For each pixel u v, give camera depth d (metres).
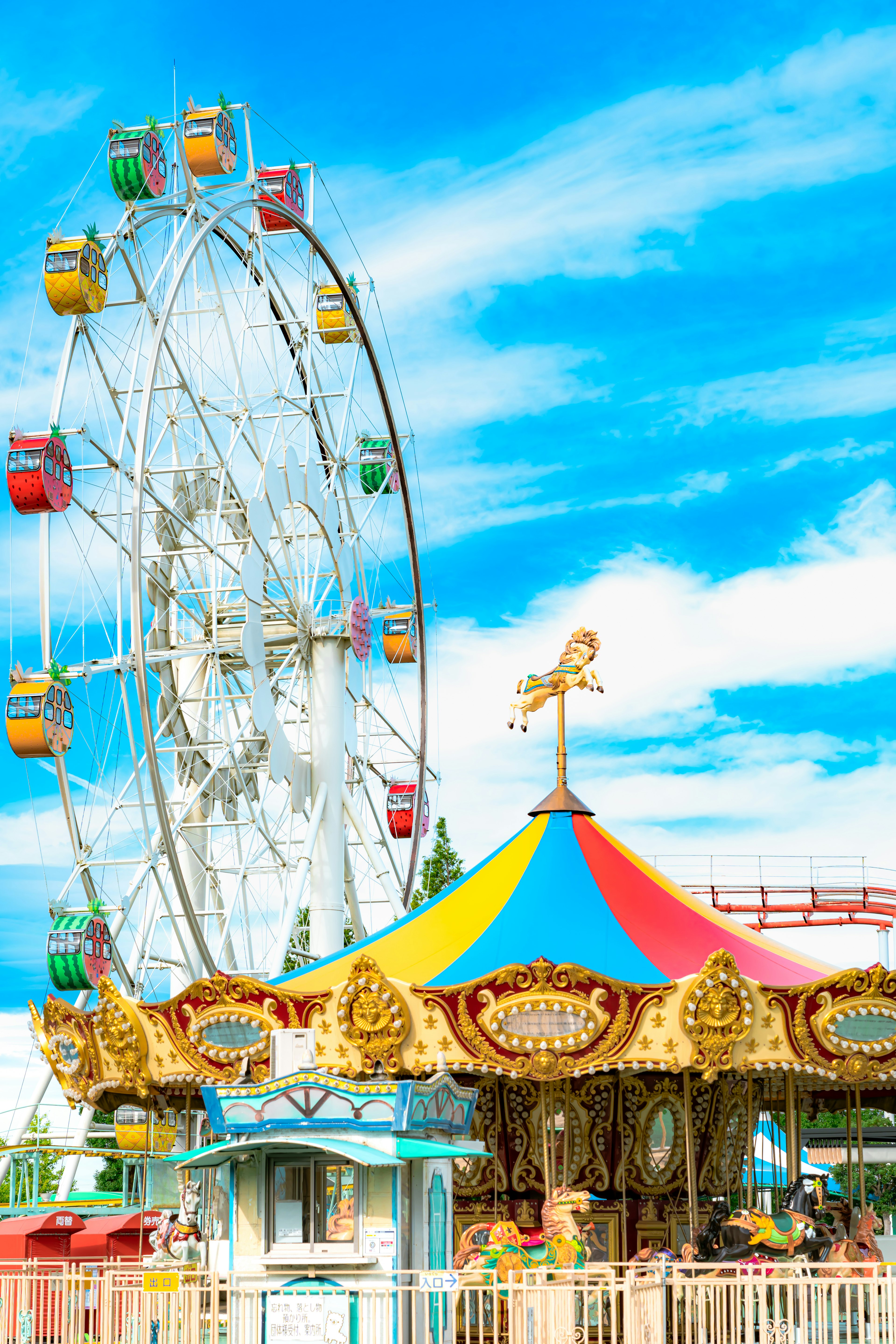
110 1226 28.48
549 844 24.56
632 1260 20.78
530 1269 14.87
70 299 27.36
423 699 40.50
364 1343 14.73
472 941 22.69
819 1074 20.33
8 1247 24.30
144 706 25.94
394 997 20.41
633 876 24.14
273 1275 15.47
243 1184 15.88
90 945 26.22
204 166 30.95
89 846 27.39
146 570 31.58
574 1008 20.00
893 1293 14.16
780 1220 19.25
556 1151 22.06
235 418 31.72
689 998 19.77
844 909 42.84
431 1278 15.08
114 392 29.80
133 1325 15.23
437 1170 16.58
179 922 31.11
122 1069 22.02
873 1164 57.28
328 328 38.03
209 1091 16.11
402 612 40.41
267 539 31.61
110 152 29.19
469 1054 20.30
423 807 39.78
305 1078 15.84
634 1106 22.06
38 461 26.91
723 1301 14.38
